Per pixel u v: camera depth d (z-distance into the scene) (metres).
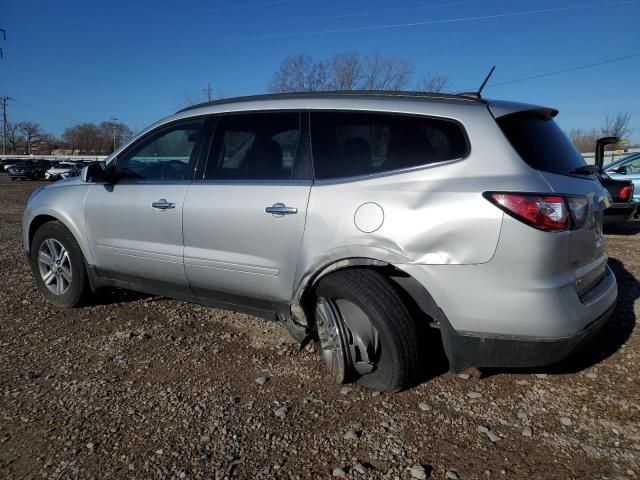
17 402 3.05
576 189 2.96
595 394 3.13
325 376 3.36
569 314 2.74
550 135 3.21
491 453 2.59
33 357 3.68
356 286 3.03
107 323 4.32
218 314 4.52
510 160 2.81
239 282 3.57
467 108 3.01
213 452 2.59
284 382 3.29
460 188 2.80
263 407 2.99
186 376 3.38
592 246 3.11
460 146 2.92
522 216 2.67
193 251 3.75
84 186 4.48
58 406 3.01
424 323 3.14
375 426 2.80
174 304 4.80
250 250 3.47
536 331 2.70
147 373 3.42
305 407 3.00
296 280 3.30
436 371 3.42
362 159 3.18
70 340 3.97
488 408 2.98
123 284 4.36
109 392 3.17
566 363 3.53
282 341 3.92
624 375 3.35
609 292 3.23
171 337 4.00
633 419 2.87
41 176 45.28
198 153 3.88
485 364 2.85
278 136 3.53
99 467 2.48
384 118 3.19
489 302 2.74
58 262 4.69
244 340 3.95
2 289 5.38
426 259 2.85
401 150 3.08
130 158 4.30
